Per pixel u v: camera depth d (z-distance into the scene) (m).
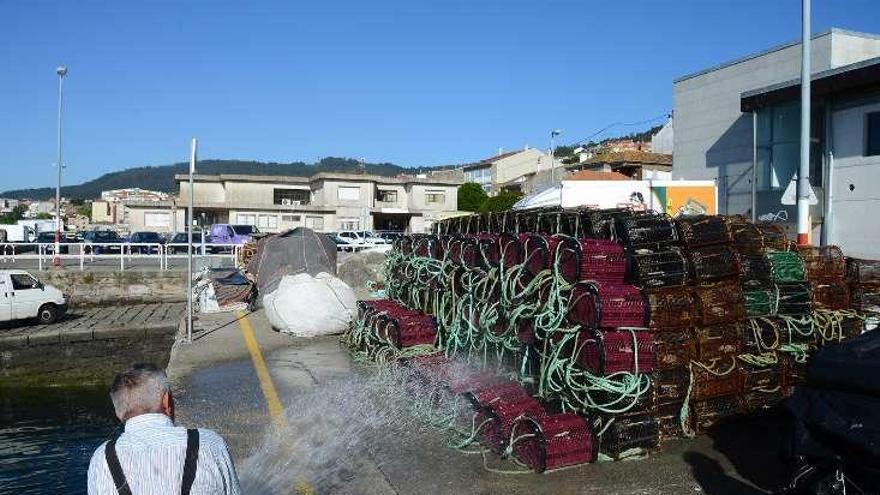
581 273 6.24
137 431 2.87
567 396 6.25
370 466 6.09
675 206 16.06
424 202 60.84
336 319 12.96
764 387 6.76
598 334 5.90
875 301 8.16
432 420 7.07
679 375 6.32
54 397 17.33
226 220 59.03
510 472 5.86
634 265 6.30
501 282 7.35
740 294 6.68
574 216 7.32
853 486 4.21
